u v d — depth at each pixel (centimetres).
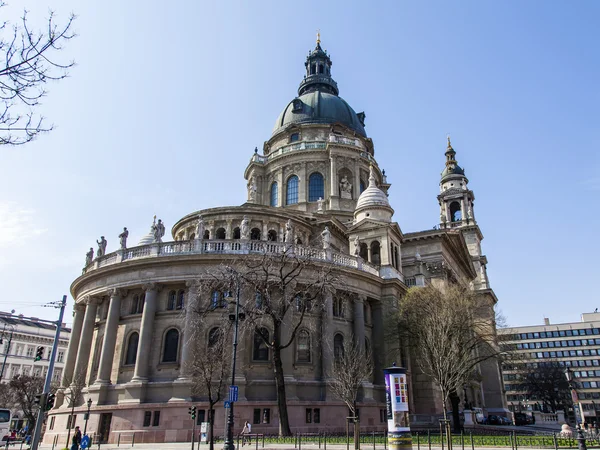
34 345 10938
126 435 3484
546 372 10881
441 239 6062
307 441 3053
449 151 9881
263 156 7575
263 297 3416
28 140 1080
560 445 2981
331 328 4209
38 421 2664
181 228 5444
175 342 3925
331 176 6800
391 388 2328
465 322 4216
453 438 3291
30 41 1043
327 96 7831
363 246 5381
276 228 5253
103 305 4472
